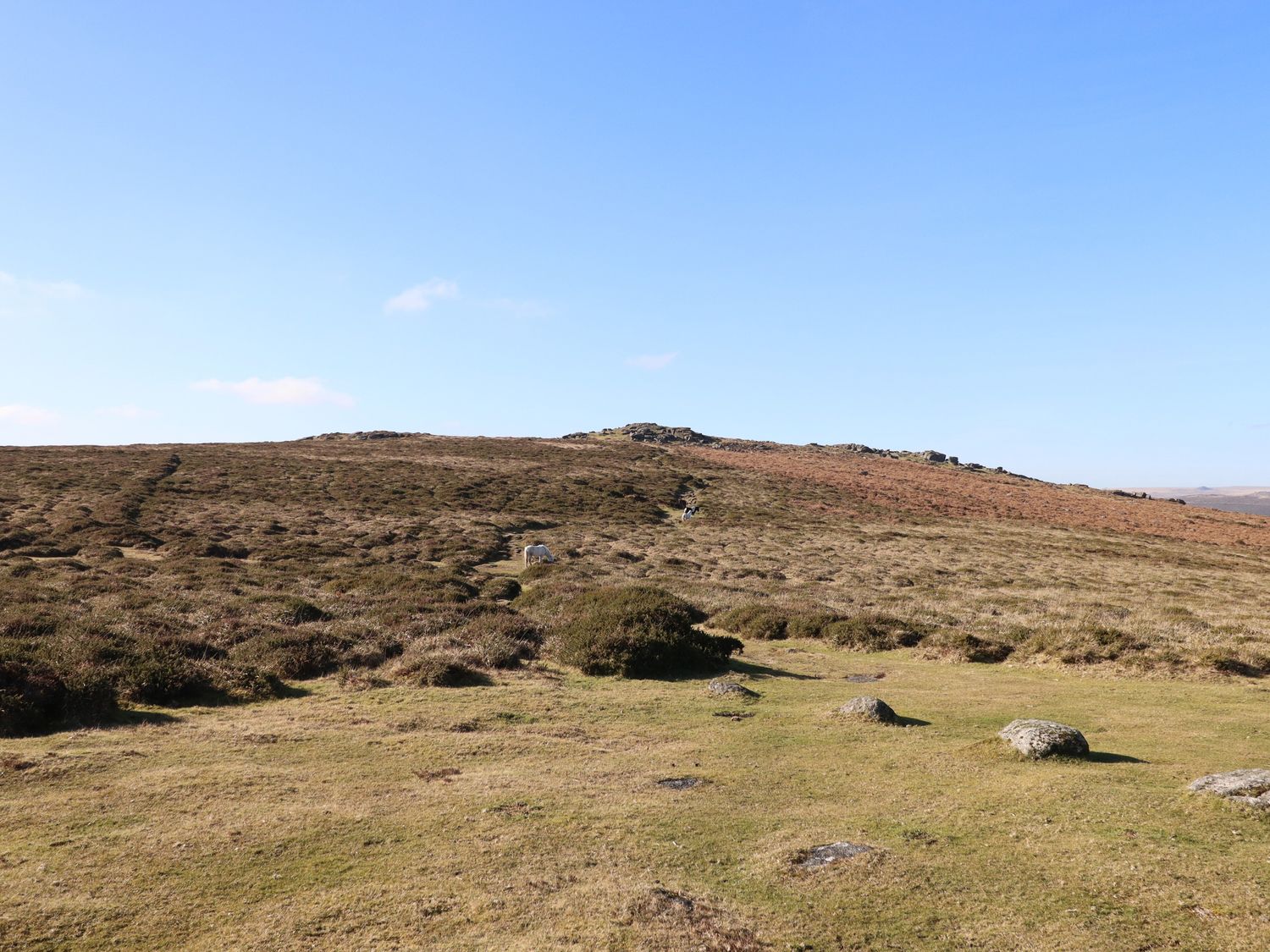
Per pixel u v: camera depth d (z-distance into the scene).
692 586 33.72
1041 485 110.00
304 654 16.64
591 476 81.50
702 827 8.16
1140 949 5.44
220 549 38.94
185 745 11.03
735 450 126.69
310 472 70.44
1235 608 31.19
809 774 10.16
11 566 29.41
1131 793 8.49
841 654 21.31
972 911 6.10
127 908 6.25
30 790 9.02
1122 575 44.09
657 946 5.62
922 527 65.25
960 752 10.88
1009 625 24.09
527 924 6.00
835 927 5.91
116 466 65.56
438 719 12.98
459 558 41.50
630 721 13.31
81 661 13.52
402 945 5.70
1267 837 7.11
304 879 6.83
